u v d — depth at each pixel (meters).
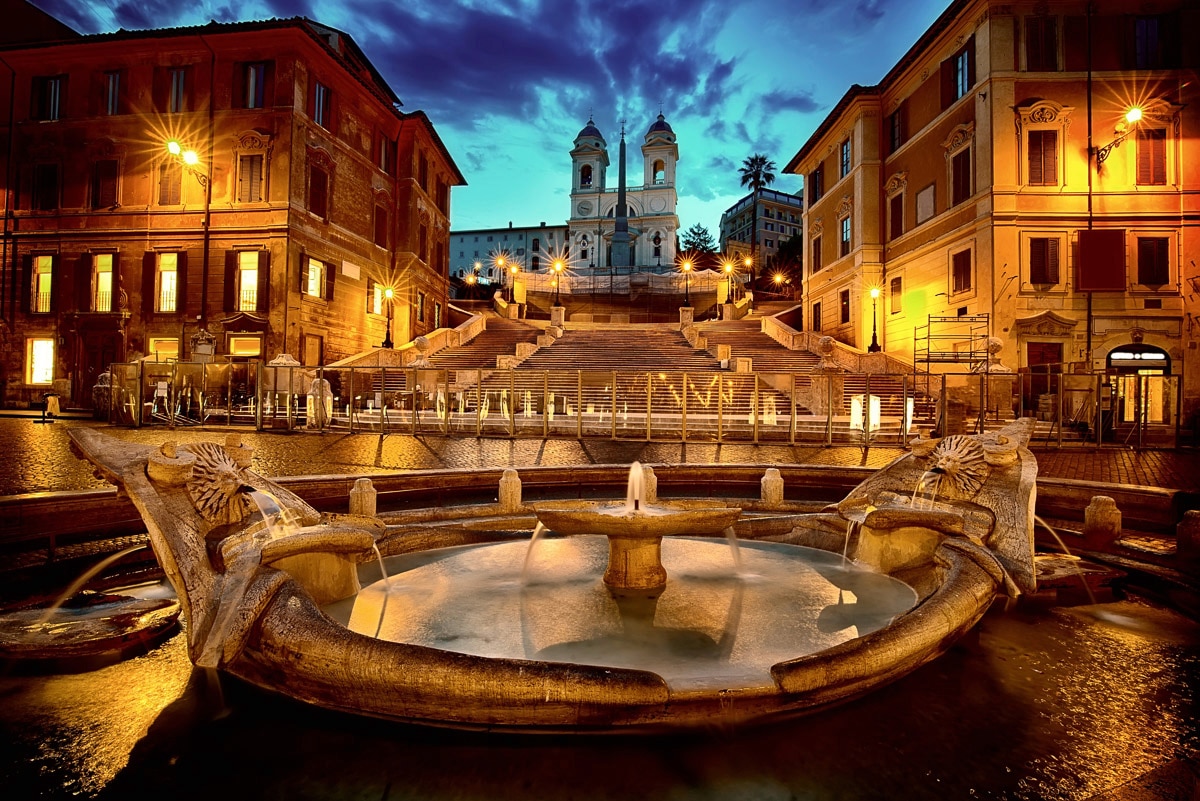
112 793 3.19
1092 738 3.71
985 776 3.33
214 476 4.87
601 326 41.56
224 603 4.11
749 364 27.31
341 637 3.62
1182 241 24.94
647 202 93.12
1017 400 24.08
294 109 29.48
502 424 19.72
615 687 3.32
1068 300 25.25
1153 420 24.69
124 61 30.66
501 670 3.38
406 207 39.50
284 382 23.88
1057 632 5.35
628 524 5.30
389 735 3.65
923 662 4.35
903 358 32.03
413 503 9.91
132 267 30.45
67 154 31.06
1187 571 6.51
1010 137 25.62
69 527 7.00
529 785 3.24
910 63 31.14
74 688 4.24
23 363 31.56
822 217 40.34
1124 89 25.41
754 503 8.91
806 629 4.77
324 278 32.22
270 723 3.86
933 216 29.72
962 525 5.91
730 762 3.42
